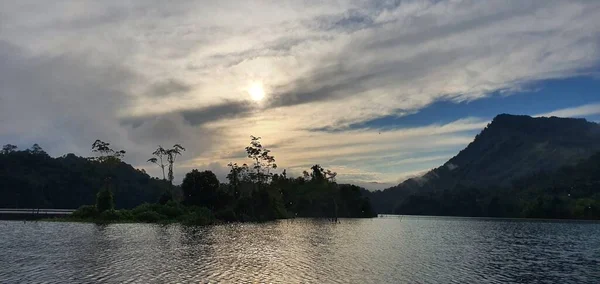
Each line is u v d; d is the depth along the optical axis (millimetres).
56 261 42531
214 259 46219
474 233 106125
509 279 40688
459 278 39719
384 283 36125
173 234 75500
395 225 141625
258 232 87250
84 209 113250
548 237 94938
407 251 60031
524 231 116875
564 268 48188
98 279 34344
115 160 138750
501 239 88062
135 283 33188
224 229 93812
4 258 44250
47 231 76312
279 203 173375
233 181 158750
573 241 84688
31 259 43625
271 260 46719
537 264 51000
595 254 62188
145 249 52906
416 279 38344
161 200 130125
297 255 51469
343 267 43219
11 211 142125
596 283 39594
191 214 116500
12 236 66625
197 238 69500
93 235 69625
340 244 67062
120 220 108125
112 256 46406
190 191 131500
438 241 79500
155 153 144500
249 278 36469
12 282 32969
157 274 36812
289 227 108938
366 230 108062
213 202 132875
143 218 110562
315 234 86688
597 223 172375
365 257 51469
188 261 44250
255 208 152000
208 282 34375
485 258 55219
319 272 40094
